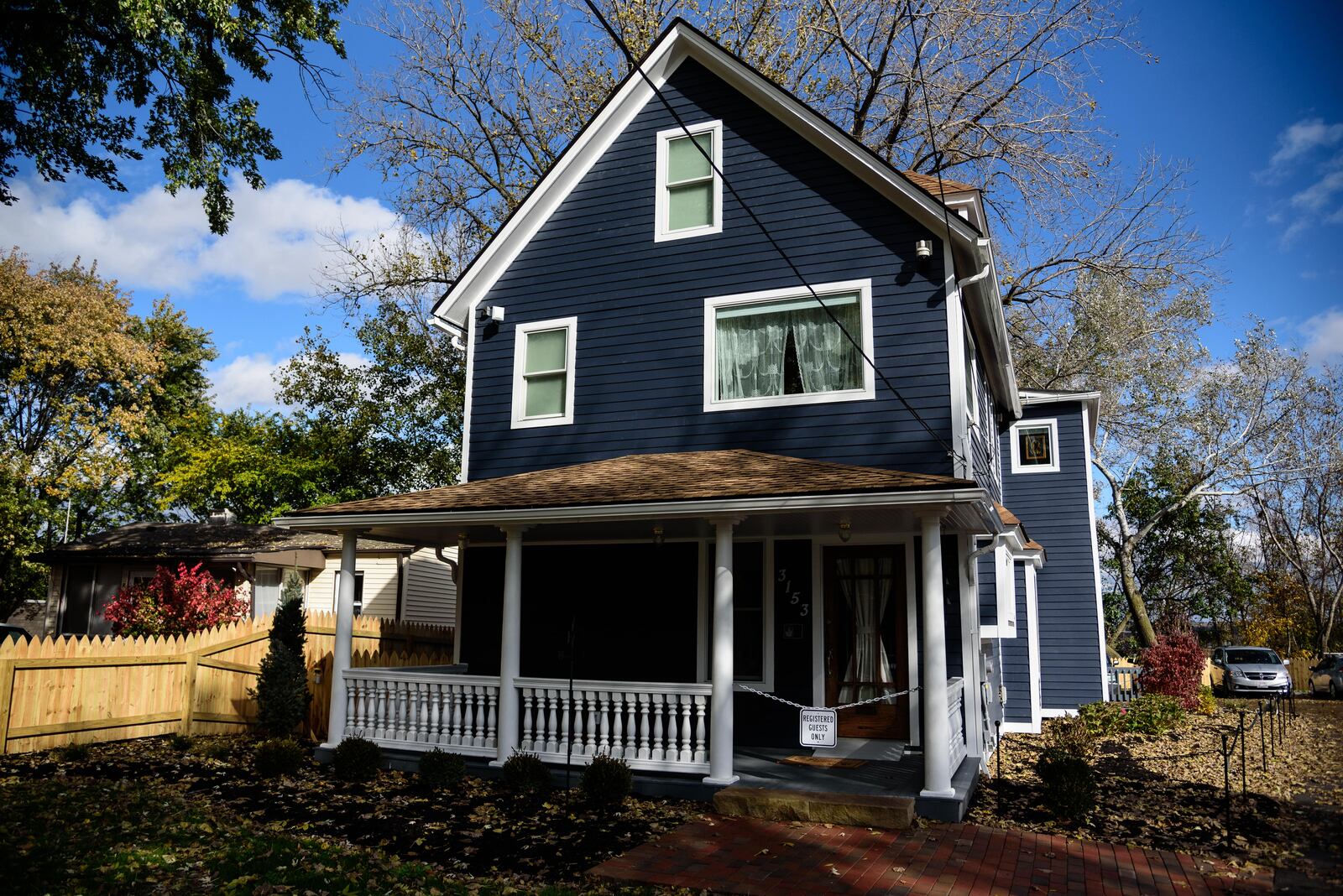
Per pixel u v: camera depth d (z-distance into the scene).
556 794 10.18
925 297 12.46
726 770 9.87
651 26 25.02
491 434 14.77
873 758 11.47
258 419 34.78
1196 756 14.35
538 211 15.00
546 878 7.25
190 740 13.20
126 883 6.75
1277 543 39.22
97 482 30.39
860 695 12.27
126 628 18.28
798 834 8.59
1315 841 8.72
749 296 13.39
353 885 6.86
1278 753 14.94
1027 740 16.42
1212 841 8.67
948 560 12.16
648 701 10.52
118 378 31.69
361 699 12.22
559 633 13.67
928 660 9.42
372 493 31.66
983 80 25.27
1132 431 33.06
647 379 13.83
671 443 13.49
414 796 10.09
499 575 14.11
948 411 12.07
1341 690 28.48
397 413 31.16
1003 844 8.34
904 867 7.55
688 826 8.83
